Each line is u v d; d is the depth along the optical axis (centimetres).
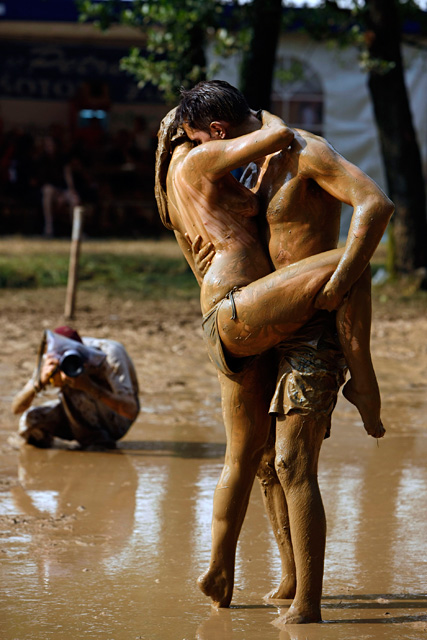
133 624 559
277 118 578
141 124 4134
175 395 1357
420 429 1159
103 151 4038
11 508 823
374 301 2411
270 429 614
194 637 537
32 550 709
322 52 3941
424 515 807
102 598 606
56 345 996
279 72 3762
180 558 696
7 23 3966
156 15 2484
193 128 594
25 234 3803
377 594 614
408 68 3681
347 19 2717
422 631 545
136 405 1025
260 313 557
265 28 2600
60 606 590
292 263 573
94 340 1052
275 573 664
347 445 1074
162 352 1683
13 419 1186
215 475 947
